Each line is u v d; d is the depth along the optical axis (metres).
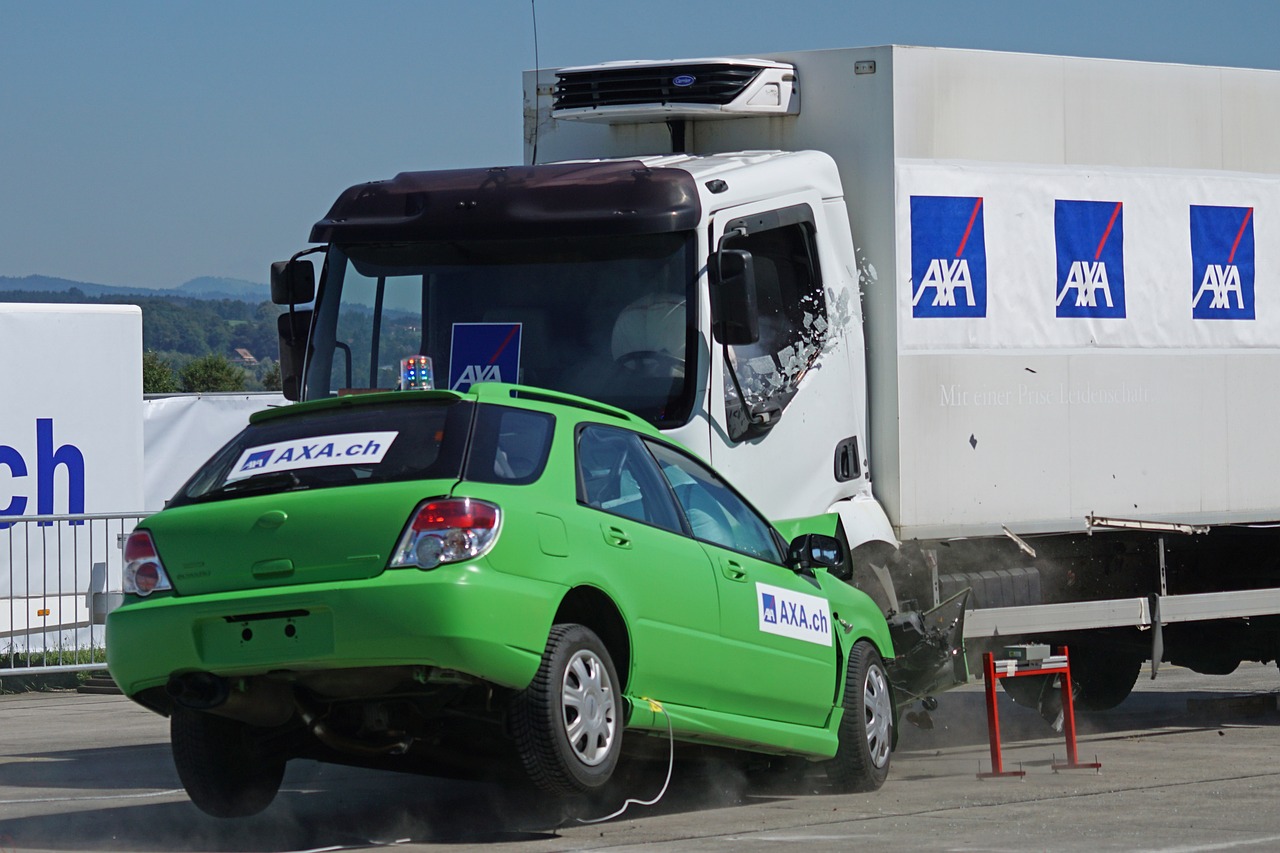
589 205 10.05
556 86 11.87
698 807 8.71
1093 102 11.91
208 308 176.75
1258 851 7.05
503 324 10.19
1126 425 12.02
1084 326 11.81
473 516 6.97
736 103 11.12
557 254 10.19
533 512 7.21
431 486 7.06
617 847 7.25
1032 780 9.72
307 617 6.99
